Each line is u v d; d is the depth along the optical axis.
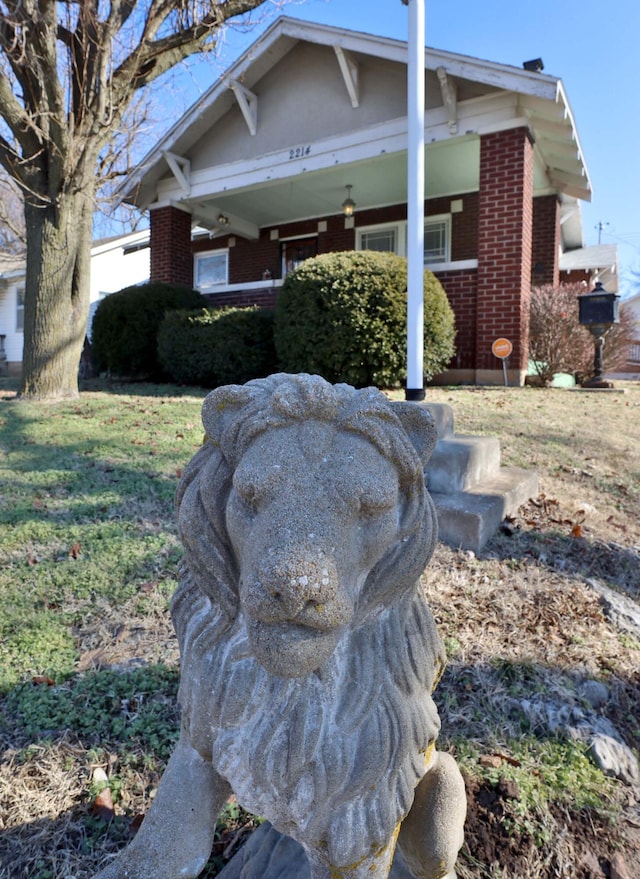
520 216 8.60
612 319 8.37
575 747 2.05
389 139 9.66
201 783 1.09
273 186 11.73
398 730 1.01
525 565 3.32
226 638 1.03
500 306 8.77
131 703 2.13
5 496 3.90
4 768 1.85
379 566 1.00
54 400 7.19
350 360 7.80
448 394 7.39
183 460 4.66
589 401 7.13
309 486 0.90
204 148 11.62
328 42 9.50
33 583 2.87
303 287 7.96
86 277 7.68
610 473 4.83
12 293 22.17
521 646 2.59
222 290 12.02
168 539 3.34
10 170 6.91
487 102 8.77
